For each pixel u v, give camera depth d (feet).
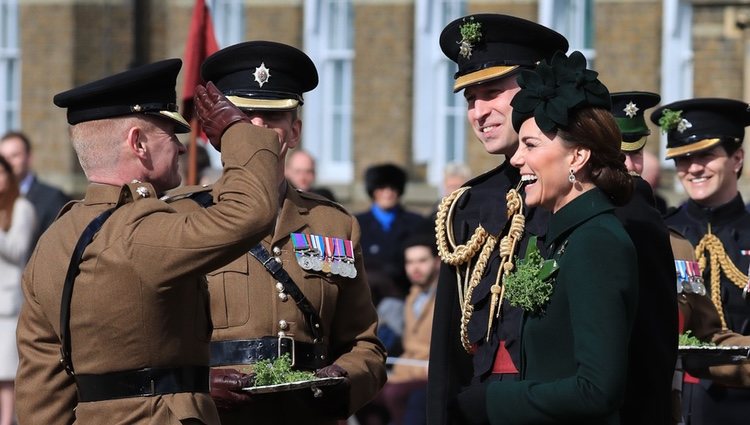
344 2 190.39
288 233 63.62
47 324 54.95
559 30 178.60
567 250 51.88
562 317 51.67
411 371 106.93
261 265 62.80
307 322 63.00
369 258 126.82
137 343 52.65
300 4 190.49
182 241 52.03
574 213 52.16
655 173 123.65
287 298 62.64
